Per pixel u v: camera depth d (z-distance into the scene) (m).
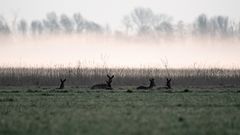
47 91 82.12
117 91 82.81
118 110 49.09
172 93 76.94
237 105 55.56
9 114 46.72
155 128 36.25
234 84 111.44
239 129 36.41
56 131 35.03
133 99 64.12
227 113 46.84
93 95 72.00
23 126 37.97
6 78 109.25
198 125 38.12
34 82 110.19
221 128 36.75
